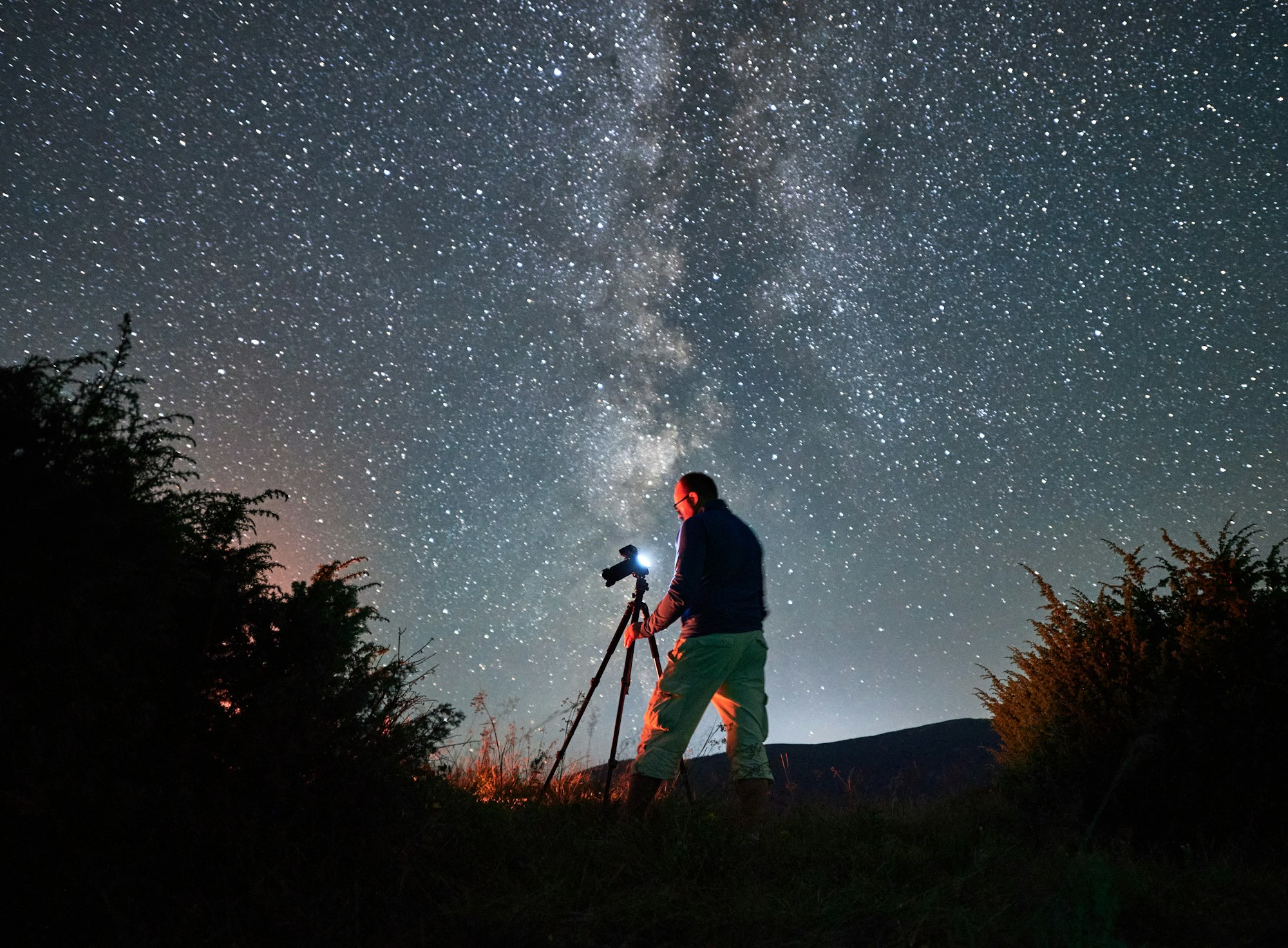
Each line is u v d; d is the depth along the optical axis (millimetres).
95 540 2250
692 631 4004
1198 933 2559
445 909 2619
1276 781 3668
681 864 3150
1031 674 4684
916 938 2521
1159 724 3887
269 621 2766
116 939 2104
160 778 2387
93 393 2434
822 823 4082
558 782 4672
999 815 4418
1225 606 4059
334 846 2615
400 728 2992
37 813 2092
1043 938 2473
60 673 2180
